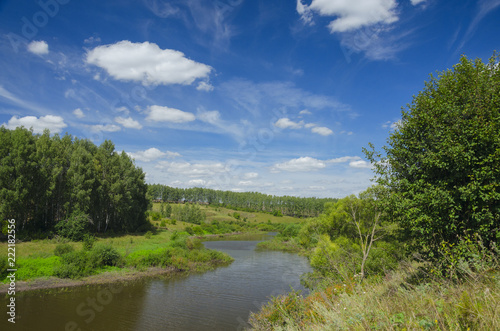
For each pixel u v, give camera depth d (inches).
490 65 375.2
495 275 192.2
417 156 398.9
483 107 343.9
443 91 390.3
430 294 206.8
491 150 327.6
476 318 146.9
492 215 324.8
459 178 358.9
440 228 362.6
